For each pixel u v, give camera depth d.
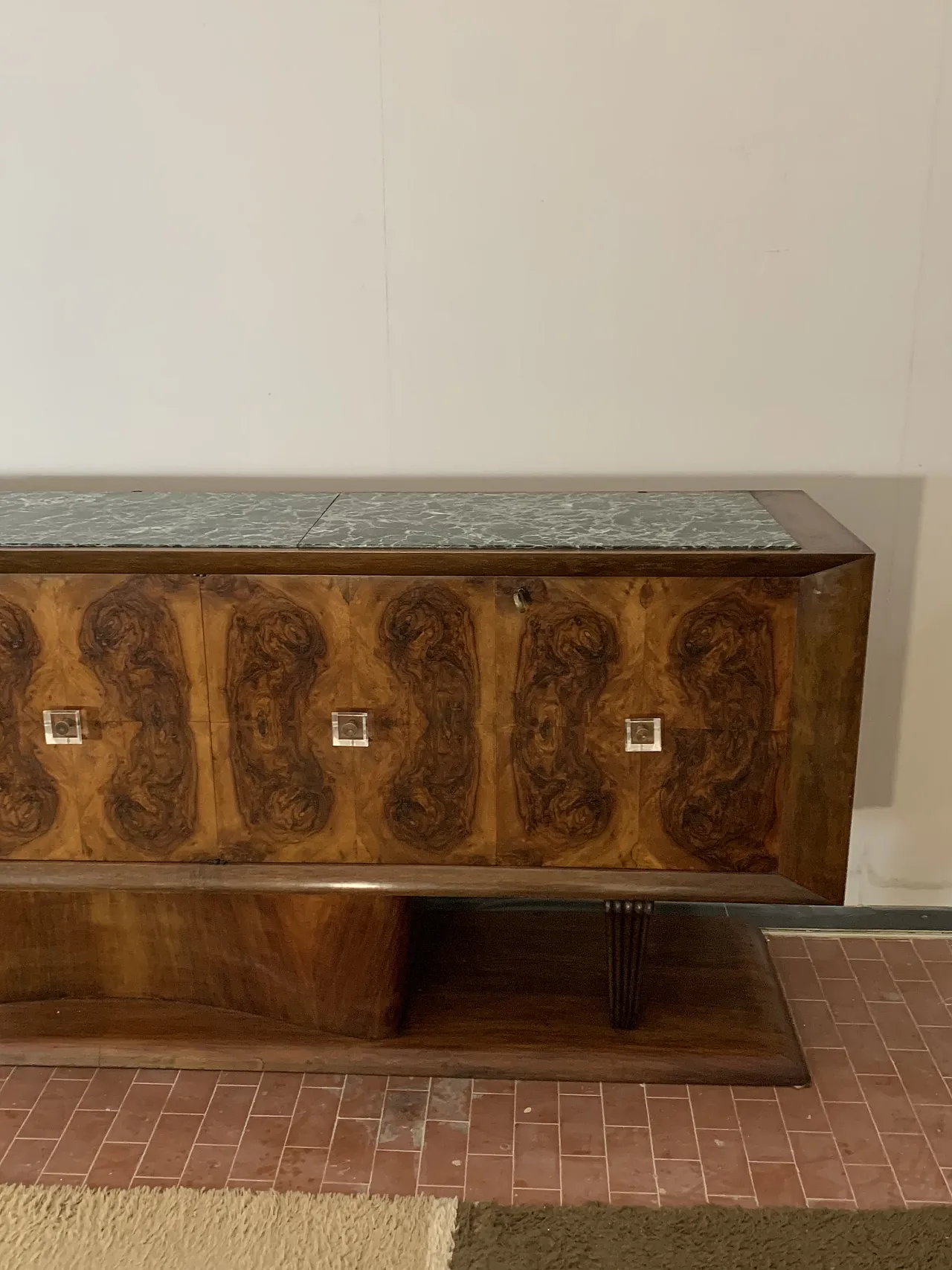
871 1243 1.44
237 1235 1.46
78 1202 1.51
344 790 1.60
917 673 2.03
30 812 1.64
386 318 1.88
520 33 1.75
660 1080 1.74
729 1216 1.48
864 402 1.89
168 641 1.54
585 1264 1.41
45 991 1.88
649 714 1.54
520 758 1.57
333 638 1.53
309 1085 1.75
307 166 1.82
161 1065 1.77
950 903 2.16
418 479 1.97
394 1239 1.45
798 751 1.54
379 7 1.74
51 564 1.51
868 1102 1.70
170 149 1.82
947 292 1.83
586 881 1.62
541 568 1.47
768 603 1.48
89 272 1.88
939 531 1.95
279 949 1.78
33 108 1.81
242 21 1.76
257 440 1.96
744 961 1.98
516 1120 1.67
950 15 1.71
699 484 1.95
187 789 1.61
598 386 1.90
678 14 1.73
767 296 1.85
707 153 1.79
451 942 2.04
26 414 1.95
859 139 1.77
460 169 1.81
